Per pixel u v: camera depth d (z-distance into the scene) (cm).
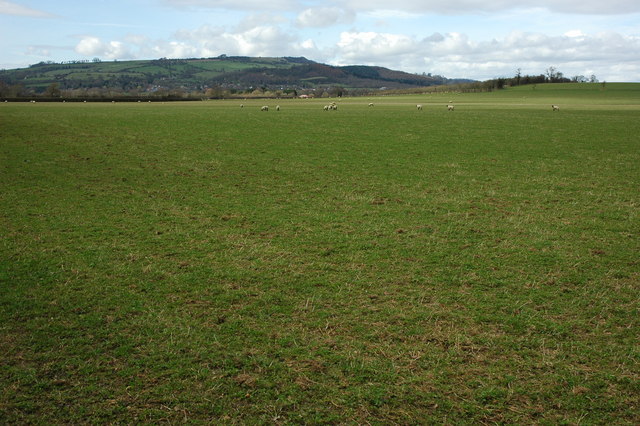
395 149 2975
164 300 969
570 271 1120
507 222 1527
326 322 881
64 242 1317
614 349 790
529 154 2803
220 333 843
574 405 656
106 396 673
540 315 905
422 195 1886
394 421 630
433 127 4156
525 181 2127
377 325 871
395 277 1091
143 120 4700
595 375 720
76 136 3434
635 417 634
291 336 831
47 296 977
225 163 2522
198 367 740
